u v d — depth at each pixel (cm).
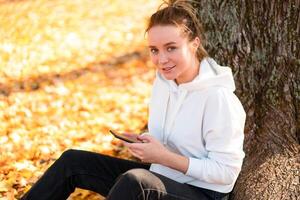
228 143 247
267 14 320
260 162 292
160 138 271
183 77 257
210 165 246
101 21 863
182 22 247
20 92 576
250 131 318
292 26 312
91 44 757
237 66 331
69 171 276
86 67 669
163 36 244
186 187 248
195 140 256
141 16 893
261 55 326
